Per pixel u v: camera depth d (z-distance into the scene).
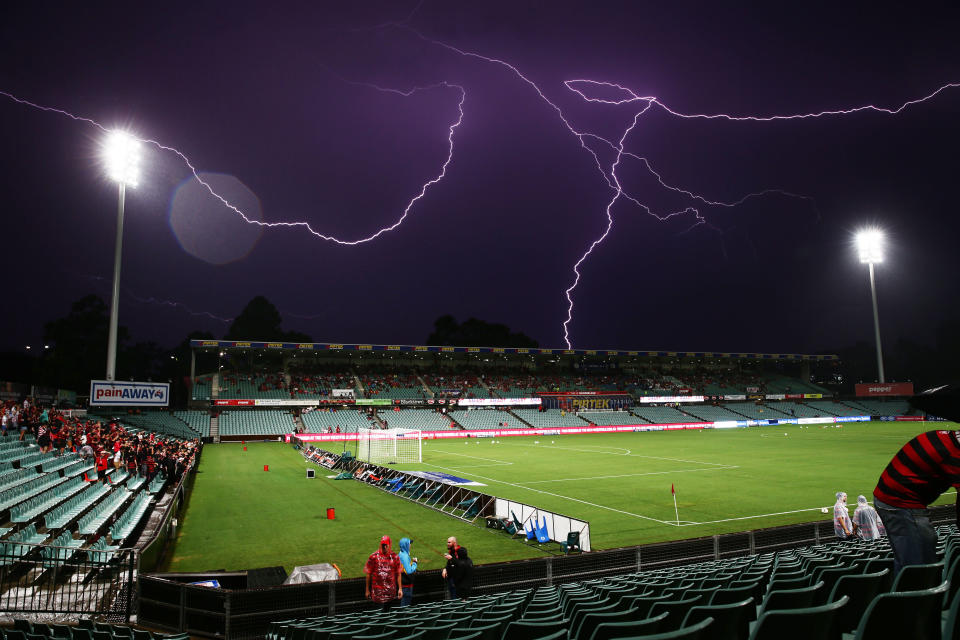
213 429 58.12
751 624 4.79
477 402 75.12
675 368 99.75
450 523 19.42
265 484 28.73
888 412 86.44
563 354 84.75
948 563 4.58
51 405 45.28
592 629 4.19
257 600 9.09
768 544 13.21
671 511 21.45
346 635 5.38
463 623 5.52
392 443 47.66
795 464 35.66
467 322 122.19
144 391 34.69
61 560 11.21
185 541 16.94
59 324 71.81
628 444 52.56
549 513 16.59
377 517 20.44
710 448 47.31
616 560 11.81
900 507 4.50
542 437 63.53
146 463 24.20
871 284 90.69
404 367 82.75
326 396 70.12
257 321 101.88
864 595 4.06
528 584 11.02
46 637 6.47
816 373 120.81
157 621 9.89
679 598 5.26
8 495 15.98
